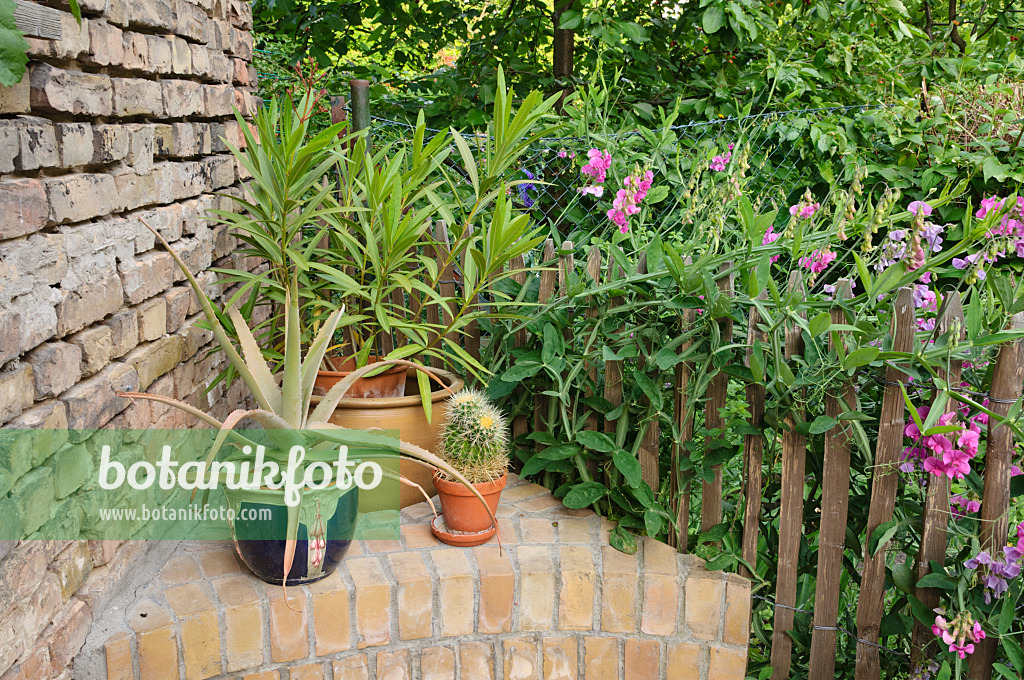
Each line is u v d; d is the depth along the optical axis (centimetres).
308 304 246
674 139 347
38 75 150
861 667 206
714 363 216
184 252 233
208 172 260
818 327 186
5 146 137
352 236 254
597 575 210
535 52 513
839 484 204
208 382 255
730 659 210
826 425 195
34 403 148
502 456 222
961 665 187
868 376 198
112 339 180
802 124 381
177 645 178
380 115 451
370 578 201
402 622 202
